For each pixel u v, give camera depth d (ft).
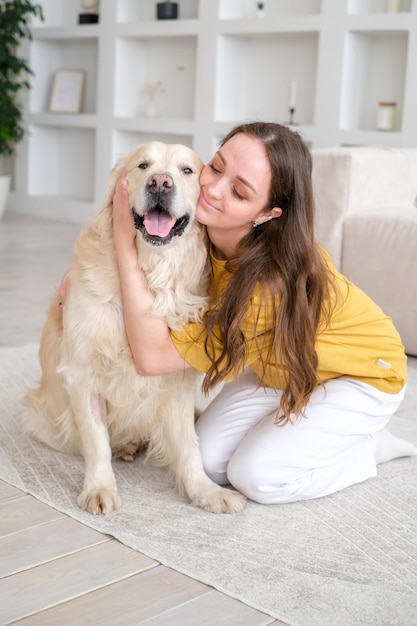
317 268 5.91
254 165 5.65
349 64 18.62
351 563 5.44
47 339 7.02
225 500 6.15
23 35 22.18
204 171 5.96
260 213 5.90
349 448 6.73
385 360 6.61
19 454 7.15
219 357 5.90
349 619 4.73
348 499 6.56
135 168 5.90
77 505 6.13
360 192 11.94
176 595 4.91
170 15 21.42
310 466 6.36
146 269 5.94
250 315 5.86
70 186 25.20
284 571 5.27
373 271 11.59
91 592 4.88
